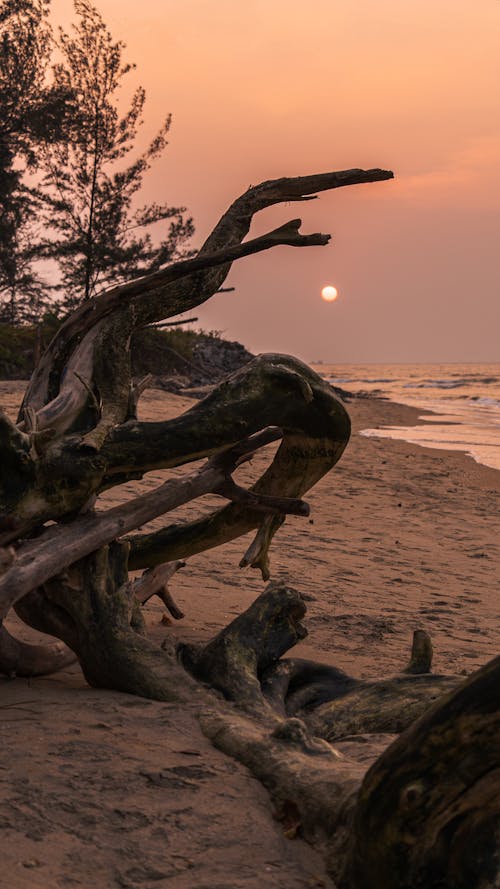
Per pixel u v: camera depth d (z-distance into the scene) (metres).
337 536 9.84
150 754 3.08
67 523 4.01
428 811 2.21
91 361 4.41
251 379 4.24
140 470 4.12
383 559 8.75
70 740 3.14
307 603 6.52
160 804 2.74
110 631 3.79
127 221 33.62
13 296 36.00
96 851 2.45
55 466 3.87
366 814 2.33
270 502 4.52
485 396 59.03
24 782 2.78
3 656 3.93
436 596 7.34
